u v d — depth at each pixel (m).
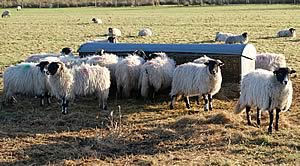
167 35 41.88
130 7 98.31
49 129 13.49
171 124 13.77
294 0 89.31
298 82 19.69
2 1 110.19
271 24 50.19
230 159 10.50
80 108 15.98
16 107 16.25
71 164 10.41
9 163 10.57
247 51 17.98
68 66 16.86
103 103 15.80
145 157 10.80
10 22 61.06
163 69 16.53
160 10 83.19
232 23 52.81
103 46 20.55
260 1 94.69
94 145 11.72
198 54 18.27
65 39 39.81
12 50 32.28
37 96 16.73
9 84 16.23
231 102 16.75
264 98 12.30
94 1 110.25
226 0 98.50
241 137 12.07
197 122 13.82
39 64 15.72
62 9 94.06
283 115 14.69
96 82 15.29
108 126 13.40
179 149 11.41
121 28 50.47
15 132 13.15
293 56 26.86
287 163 10.12
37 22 60.59
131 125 13.77
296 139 11.95
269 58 19.98
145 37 40.62
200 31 45.16
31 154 11.15
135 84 17.27
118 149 11.47
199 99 16.98
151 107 16.11
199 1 100.62
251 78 12.78
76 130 13.35
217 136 12.34
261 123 13.67
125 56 19.64
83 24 56.53
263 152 10.94
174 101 16.27
